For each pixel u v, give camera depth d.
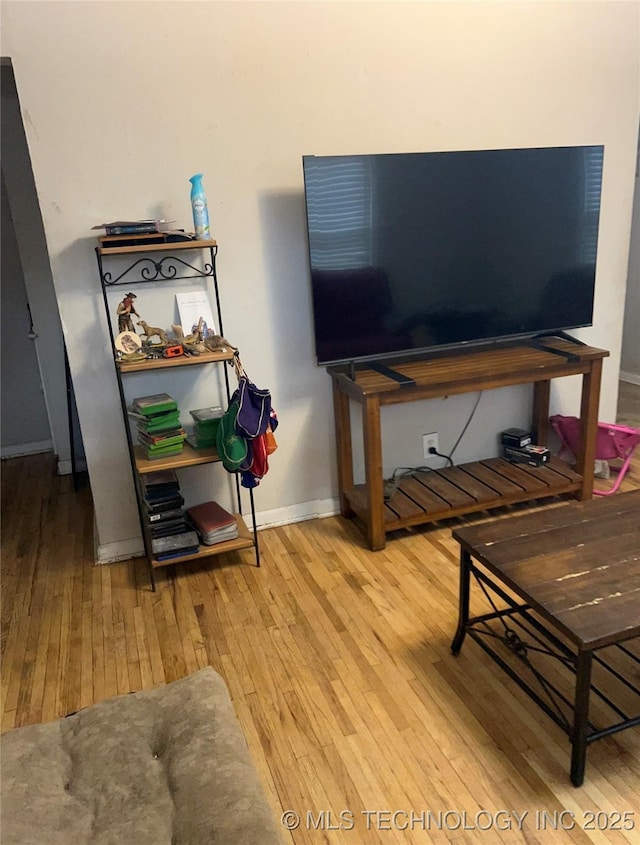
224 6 2.40
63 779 1.32
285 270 2.73
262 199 2.63
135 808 1.23
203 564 2.71
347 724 1.80
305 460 2.99
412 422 3.14
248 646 2.17
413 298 2.72
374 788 1.60
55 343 3.59
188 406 2.75
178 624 2.31
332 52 2.57
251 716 1.85
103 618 2.38
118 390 2.63
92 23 2.28
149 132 2.43
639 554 1.75
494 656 1.88
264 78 2.52
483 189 2.70
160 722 1.44
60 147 2.35
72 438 3.54
